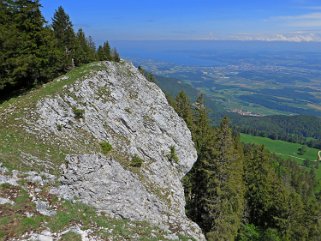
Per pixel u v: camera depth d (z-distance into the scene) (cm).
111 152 3550
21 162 2434
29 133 2964
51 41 4297
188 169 4553
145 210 2761
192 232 2905
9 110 3272
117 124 3978
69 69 4891
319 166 17838
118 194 2633
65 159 2630
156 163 3975
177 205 3628
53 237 1883
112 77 4491
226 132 4181
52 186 2348
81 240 1950
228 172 4128
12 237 1781
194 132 5806
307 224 5644
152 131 4369
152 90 5034
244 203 5516
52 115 3362
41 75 4188
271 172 6078
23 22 3988
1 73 3650
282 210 5462
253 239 5166
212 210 4144
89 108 3797
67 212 2145
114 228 2223
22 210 1984
